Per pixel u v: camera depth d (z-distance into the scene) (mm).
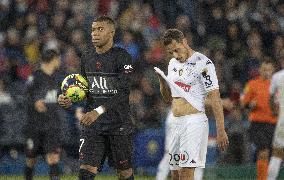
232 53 62750
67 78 28062
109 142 28297
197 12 67000
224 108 51844
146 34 62625
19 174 51031
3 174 50844
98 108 26938
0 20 61219
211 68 27953
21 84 52688
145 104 53375
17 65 56281
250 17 66375
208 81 27891
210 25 65188
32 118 39125
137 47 60125
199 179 39562
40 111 38562
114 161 28500
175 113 28547
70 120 49625
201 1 67438
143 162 50938
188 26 63812
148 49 59906
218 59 59094
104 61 27641
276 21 68250
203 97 28391
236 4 67500
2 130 50906
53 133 39094
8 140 50875
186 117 28219
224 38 64188
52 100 38969
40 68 38906
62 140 49438
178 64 28609
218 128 27750
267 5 69438
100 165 28391
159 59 58781
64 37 60094
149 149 51031
